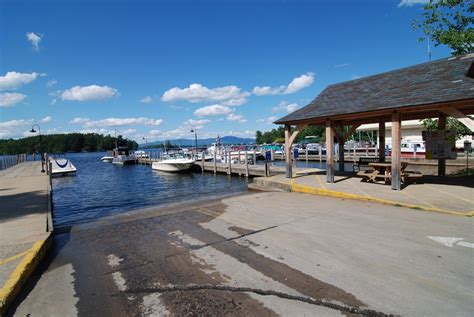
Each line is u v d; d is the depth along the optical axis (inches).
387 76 442.0
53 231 244.5
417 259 164.4
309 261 168.7
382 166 422.6
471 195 313.6
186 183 887.7
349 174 528.1
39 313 126.9
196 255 187.6
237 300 130.8
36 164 1350.9
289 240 206.4
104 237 238.8
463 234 203.2
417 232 210.4
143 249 205.2
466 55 365.1
